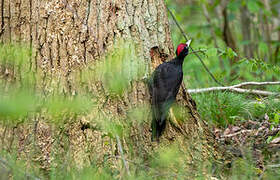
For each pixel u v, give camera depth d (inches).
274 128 509.4
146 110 409.7
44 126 377.7
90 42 389.7
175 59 431.8
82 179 353.7
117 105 392.8
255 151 464.8
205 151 435.2
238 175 400.5
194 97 566.9
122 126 390.0
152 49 427.8
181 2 1013.2
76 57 386.6
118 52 386.0
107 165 378.9
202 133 444.5
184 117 436.8
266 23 861.2
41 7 384.8
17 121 379.6
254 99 589.6
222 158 442.6
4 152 376.2
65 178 358.6
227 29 830.5
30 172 366.6
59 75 383.9
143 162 394.3
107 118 385.1
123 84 327.6
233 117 523.8
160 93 404.5
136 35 410.0
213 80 655.1
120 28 400.5
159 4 432.5
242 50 922.7
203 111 545.3
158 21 430.3
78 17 387.5
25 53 336.5
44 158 375.6
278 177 395.5
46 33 385.4
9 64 378.9
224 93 561.3
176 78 416.5
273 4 879.1
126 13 404.8
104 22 394.6
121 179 363.9
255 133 502.6
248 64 561.3
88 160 378.6
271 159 442.0
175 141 420.8
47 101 378.9
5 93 378.3
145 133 407.5
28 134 378.9
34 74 382.9
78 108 280.1
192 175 395.9
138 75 408.2
